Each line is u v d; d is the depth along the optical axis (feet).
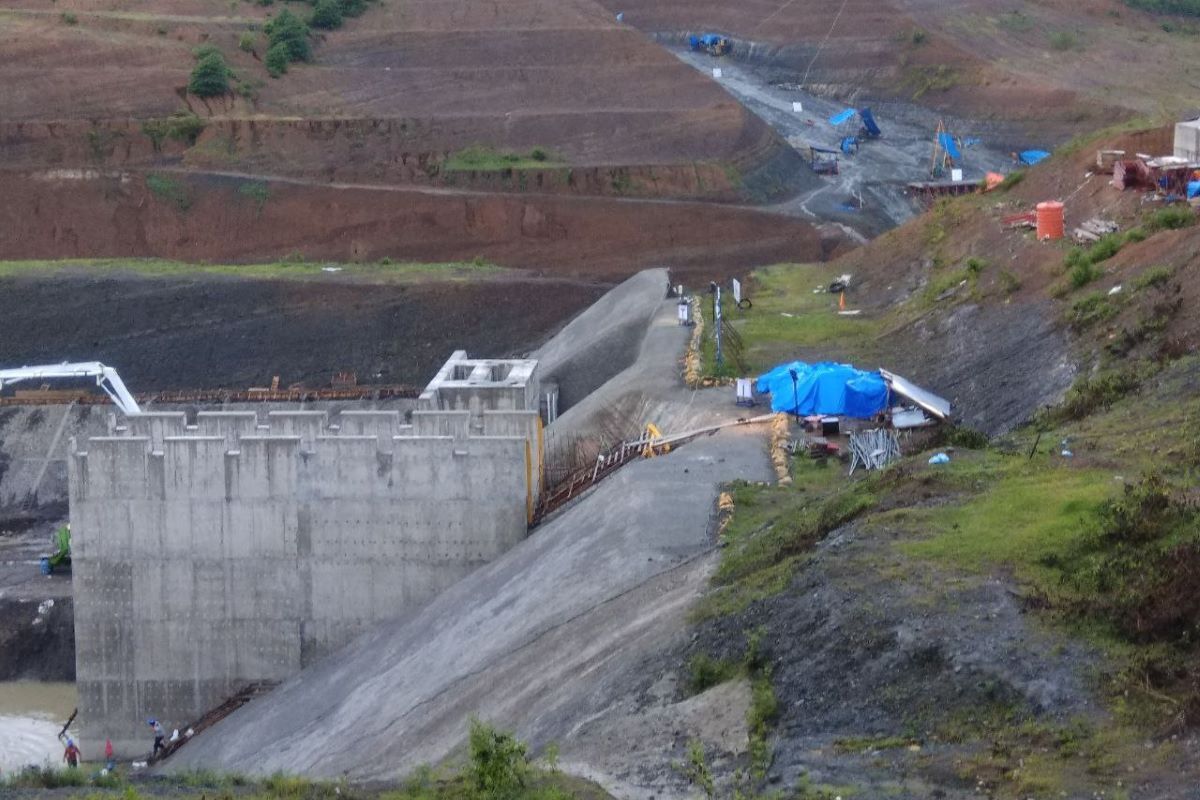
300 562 204.64
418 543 203.00
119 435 208.74
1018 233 262.26
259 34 479.41
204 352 327.06
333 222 404.98
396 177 425.69
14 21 467.93
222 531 204.44
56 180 410.72
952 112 510.17
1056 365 198.29
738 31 595.06
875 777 102.94
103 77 446.19
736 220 399.24
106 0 488.44
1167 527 122.01
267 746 177.88
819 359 242.17
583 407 238.89
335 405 300.81
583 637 150.10
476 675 157.17
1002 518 131.85
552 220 401.29
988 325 228.43
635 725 121.08
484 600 181.16
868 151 478.59
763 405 215.92
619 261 390.21
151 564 205.67
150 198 409.28
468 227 402.31
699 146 440.45
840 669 115.75
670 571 155.43
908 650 113.91
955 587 120.98
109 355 326.65
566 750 122.01
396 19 501.15
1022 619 115.44
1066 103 489.67
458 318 332.19
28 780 133.39
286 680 203.31
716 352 241.14
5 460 284.20
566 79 471.21
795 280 308.19
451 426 206.08
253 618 205.87
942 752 104.73
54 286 342.64
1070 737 102.78
